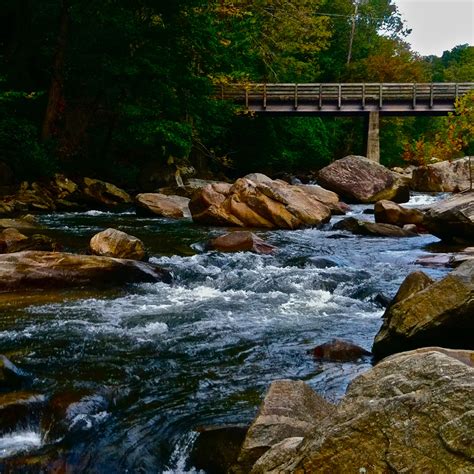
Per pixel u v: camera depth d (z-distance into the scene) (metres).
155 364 5.91
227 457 3.98
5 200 19.12
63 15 23.23
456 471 2.08
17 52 24.78
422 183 26.09
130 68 23.06
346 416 2.46
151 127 24.33
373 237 14.52
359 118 48.25
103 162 25.58
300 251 12.34
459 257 10.77
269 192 16.27
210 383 5.43
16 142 22.23
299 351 6.35
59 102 24.52
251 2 33.81
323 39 39.41
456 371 2.40
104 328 7.07
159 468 4.05
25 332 6.82
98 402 4.86
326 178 23.20
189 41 25.25
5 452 4.13
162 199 18.64
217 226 16.08
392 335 5.83
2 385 5.06
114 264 9.38
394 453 2.25
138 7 24.48
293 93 34.53
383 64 50.66
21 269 8.82
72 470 4.01
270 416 3.86
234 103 32.91
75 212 19.19
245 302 8.55
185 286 9.50
